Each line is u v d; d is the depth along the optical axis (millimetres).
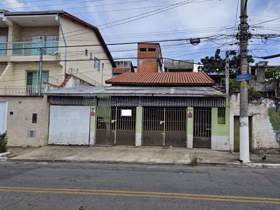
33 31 27172
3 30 27547
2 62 26250
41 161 15164
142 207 6496
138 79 23266
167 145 18625
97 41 32656
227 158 15234
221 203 6883
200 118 18438
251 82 21672
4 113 19953
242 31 14711
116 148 18125
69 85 25031
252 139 18109
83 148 18312
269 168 13188
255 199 7270
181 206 6594
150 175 10617
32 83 25938
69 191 7938
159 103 18781
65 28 26344
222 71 37969
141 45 39375
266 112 18156
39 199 7117
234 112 18062
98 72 33438
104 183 9047
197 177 10297
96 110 19516
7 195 7500
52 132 19750
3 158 15602
